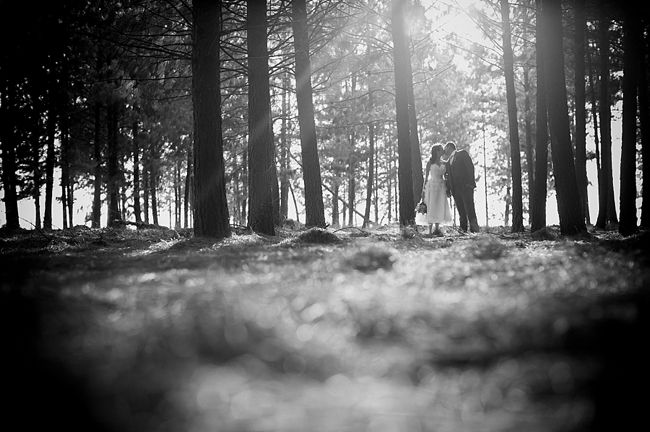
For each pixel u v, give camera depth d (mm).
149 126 31547
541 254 8219
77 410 1407
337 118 34906
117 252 10859
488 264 6109
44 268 6867
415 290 3730
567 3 21859
